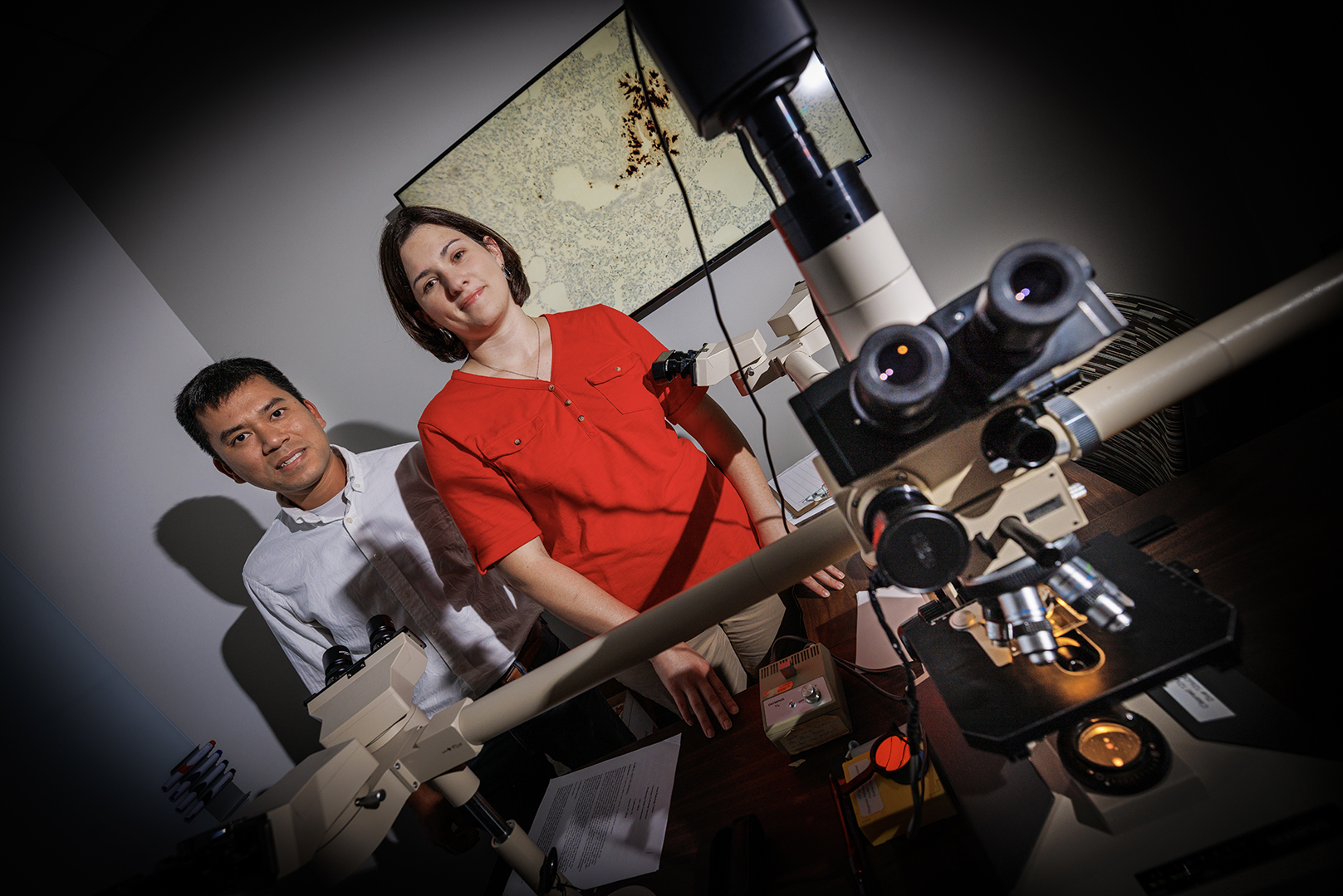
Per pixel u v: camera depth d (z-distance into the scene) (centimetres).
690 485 145
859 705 93
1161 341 120
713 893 75
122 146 216
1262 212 179
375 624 88
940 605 73
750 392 114
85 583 193
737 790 92
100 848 162
